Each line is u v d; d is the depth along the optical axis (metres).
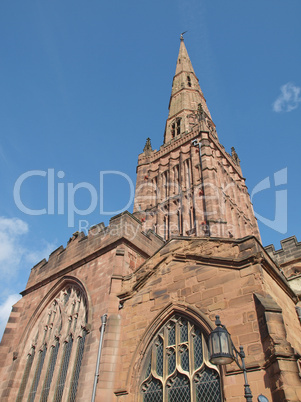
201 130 57.91
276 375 11.72
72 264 26.91
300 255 29.50
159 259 19.69
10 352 26.98
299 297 19.34
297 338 15.95
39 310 27.56
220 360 11.23
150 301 18.39
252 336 13.44
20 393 23.80
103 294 21.73
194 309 15.98
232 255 16.44
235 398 12.53
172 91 83.25
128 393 15.98
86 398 17.27
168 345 16.45
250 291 14.70
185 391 14.50
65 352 22.66
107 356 17.45
